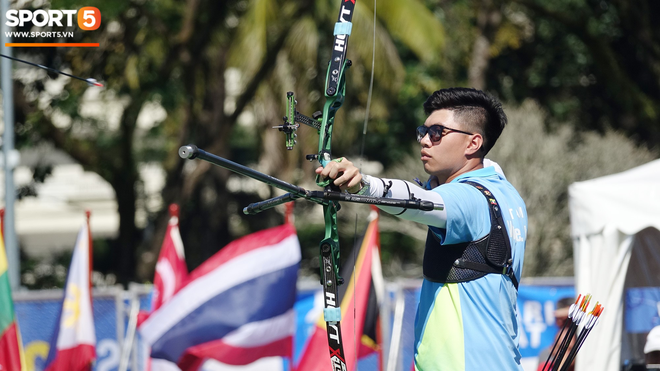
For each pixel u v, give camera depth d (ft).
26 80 142.10
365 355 66.95
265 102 174.29
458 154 26.04
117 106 183.42
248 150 230.27
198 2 135.74
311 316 75.46
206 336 66.69
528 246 135.03
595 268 56.85
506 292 24.45
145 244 191.72
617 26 191.01
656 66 182.80
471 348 23.93
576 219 58.95
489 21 157.69
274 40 135.54
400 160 193.06
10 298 58.03
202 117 159.94
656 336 47.93
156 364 67.62
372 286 67.51
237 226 221.05
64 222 252.62
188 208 192.65
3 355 57.11
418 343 25.35
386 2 120.37
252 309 66.95
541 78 196.75
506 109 147.33
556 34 194.39
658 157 166.30
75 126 176.24
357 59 134.72
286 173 177.78
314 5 135.74
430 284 25.02
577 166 141.18
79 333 67.36
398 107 192.54
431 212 22.52
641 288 59.57
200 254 197.36
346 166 21.99
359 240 67.46
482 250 24.08
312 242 196.24
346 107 170.40
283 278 68.13
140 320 72.59
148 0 146.10
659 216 54.29
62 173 254.88
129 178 170.91
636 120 189.67
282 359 74.08
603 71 169.07
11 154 99.04
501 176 27.07
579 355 55.26
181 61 138.82
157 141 221.46
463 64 179.52
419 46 121.49
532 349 73.20
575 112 195.62
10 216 97.55
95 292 75.61
